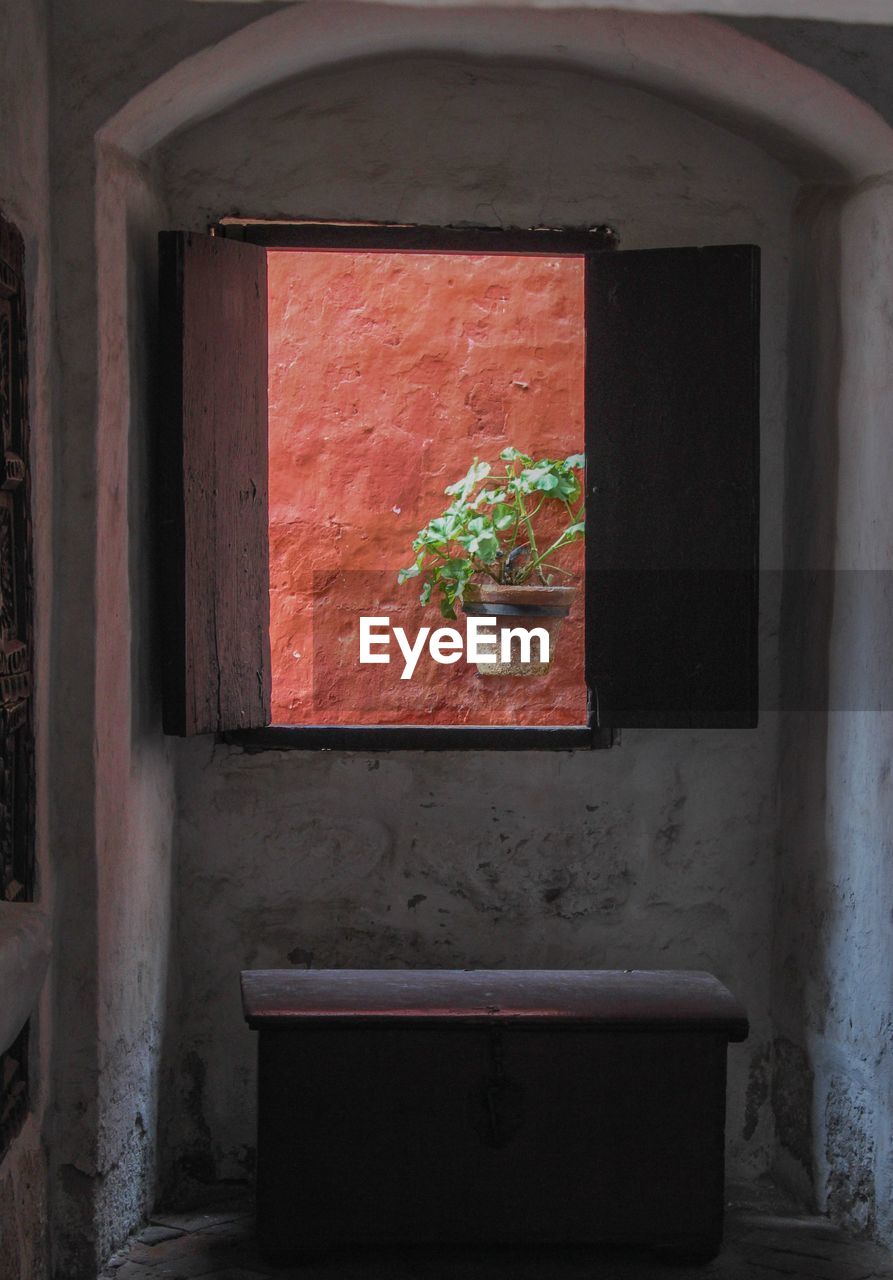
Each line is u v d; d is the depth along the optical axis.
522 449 5.54
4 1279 2.90
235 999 4.11
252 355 3.90
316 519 5.61
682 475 3.92
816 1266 3.52
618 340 3.92
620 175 4.06
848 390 3.73
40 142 3.19
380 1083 3.49
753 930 4.19
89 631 3.31
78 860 3.33
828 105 3.53
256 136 3.99
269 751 4.11
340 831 4.12
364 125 4.02
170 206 3.97
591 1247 3.63
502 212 4.04
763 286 4.11
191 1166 4.10
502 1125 3.50
